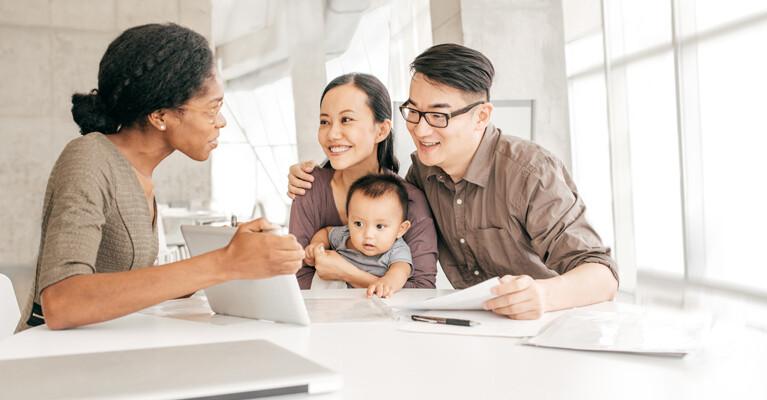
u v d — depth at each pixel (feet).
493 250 5.05
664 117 12.05
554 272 4.99
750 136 10.44
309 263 5.37
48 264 3.05
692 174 11.18
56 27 12.42
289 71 14.17
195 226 3.54
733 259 10.54
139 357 2.08
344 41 14.34
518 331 2.93
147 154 4.00
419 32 13.47
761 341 2.67
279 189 14.14
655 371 2.25
